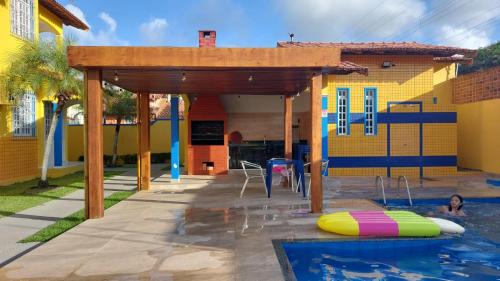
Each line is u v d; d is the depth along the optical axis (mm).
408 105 15516
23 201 10508
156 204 9500
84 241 6336
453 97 15969
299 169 10977
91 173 7934
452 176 15352
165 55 7582
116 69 8094
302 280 5098
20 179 14766
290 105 13438
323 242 6105
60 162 18031
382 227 6375
